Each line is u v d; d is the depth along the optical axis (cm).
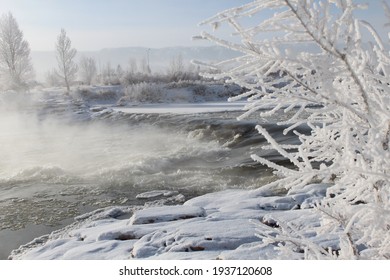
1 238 867
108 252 658
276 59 188
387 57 203
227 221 721
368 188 232
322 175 230
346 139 210
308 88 194
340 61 187
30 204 1094
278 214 726
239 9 179
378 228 231
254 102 206
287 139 1708
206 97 4619
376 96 208
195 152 1717
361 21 190
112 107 3847
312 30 179
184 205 916
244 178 1243
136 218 802
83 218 971
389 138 204
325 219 277
